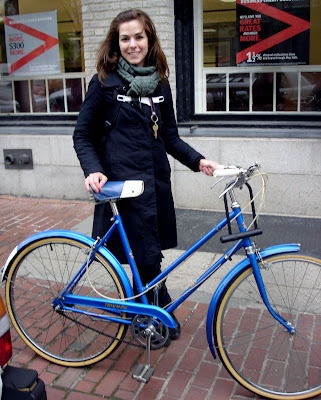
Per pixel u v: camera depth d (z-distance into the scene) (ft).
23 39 20.04
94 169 8.23
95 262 8.84
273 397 8.05
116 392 8.36
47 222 17.12
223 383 8.52
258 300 8.54
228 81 17.56
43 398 6.69
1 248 14.87
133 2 16.97
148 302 8.77
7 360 6.67
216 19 17.16
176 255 13.89
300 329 8.45
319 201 16.60
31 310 10.16
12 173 20.33
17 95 20.68
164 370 8.88
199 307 10.98
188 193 17.95
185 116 18.01
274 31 16.70
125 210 8.63
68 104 20.03
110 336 8.76
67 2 18.89
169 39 16.96
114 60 8.42
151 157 8.55
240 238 7.64
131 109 8.34
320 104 16.78
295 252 7.86
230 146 17.07
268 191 16.99
